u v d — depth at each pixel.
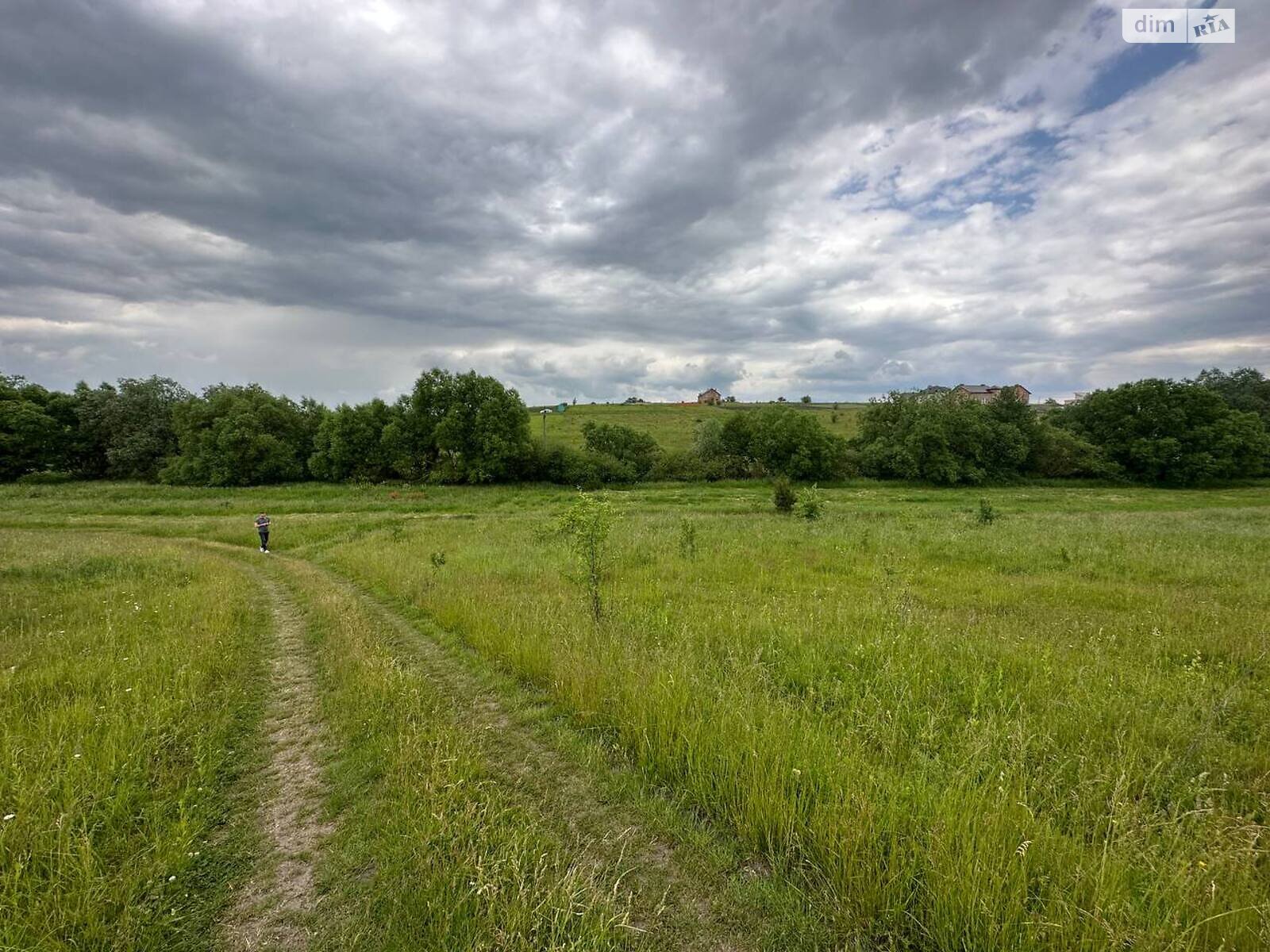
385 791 4.21
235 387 60.09
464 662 7.14
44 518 30.64
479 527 23.52
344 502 37.69
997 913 2.68
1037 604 9.23
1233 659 6.19
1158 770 4.03
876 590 10.23
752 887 3.21
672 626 7.75
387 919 2.95
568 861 3.39
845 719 4.97
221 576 13.73
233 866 3.51
